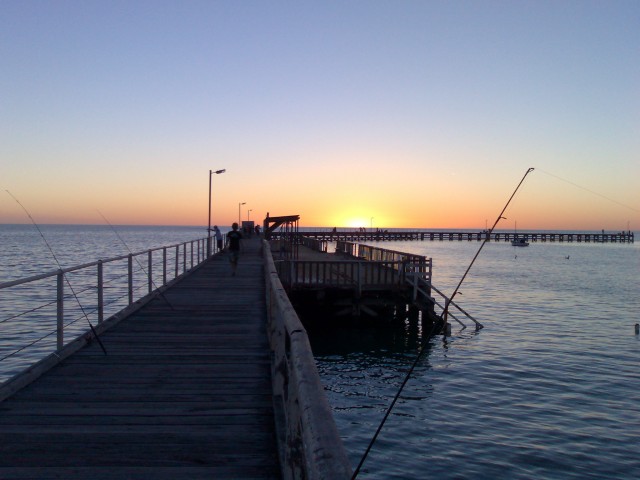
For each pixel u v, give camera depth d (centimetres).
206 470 425
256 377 698
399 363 1741
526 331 2278
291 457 320
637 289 3934
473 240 14875
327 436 205
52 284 3341
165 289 1616
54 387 643
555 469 1000
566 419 1240
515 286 4088
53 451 457
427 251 9262
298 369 292
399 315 2392
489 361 1756
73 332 1953
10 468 423
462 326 2366
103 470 422
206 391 635
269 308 900
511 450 1075
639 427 1195
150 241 12781
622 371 1644
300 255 3603
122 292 3017
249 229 6044
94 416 545
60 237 15500
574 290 3850
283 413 513
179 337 948
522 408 1311
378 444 1102
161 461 440
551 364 1720
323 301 2203
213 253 3478
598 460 1034
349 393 1430
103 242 11800
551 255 8706
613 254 9131
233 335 969
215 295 1520
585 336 2175
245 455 454
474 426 1196
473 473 982
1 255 6388
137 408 572
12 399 596
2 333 1938
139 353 826
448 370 1650
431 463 1020
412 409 1304
